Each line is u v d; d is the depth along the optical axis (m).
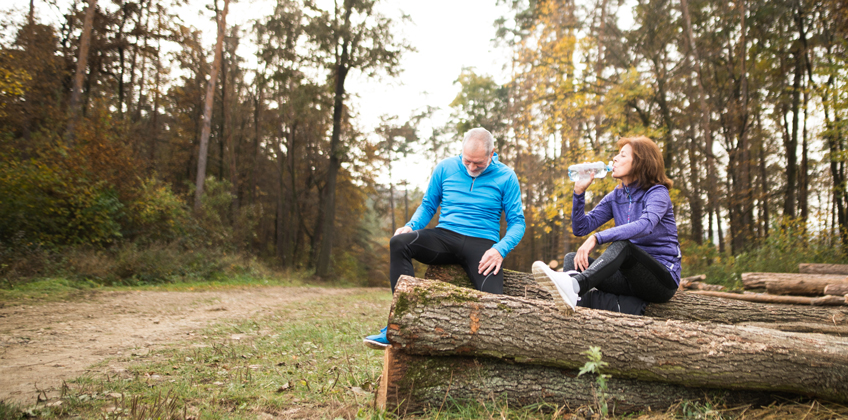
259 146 28.31
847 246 9.77
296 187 30.83
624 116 13.70
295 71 22.95
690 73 14.38
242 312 8.09
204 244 16.83
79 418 2.37
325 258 24.36
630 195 3.27
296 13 22.09
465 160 3.31
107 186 12.93
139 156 15.53
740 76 15.58
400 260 3.18
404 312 2.49
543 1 16.33
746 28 15.04
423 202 3.64
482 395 2.55
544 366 2.61
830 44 13.99
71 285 10.12
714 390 2.62
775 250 9.65
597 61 14.62
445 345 2.50
